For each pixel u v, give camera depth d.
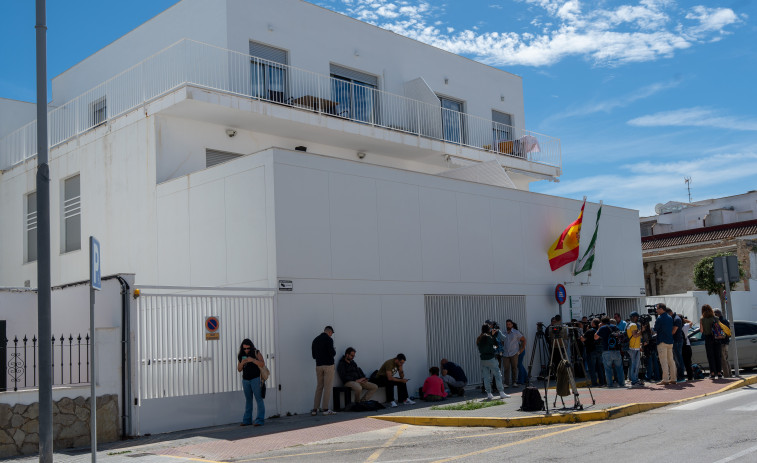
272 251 14.81
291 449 10.77
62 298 14.23
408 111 24.92
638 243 26.23
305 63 21.98
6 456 10.82
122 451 10.97
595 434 10.38
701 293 28.84
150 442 11.80
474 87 27.81
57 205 21.88
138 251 18.47
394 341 16.86
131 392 12.37
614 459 8.35
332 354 14.64
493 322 17.95
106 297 12.87
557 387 12.87
